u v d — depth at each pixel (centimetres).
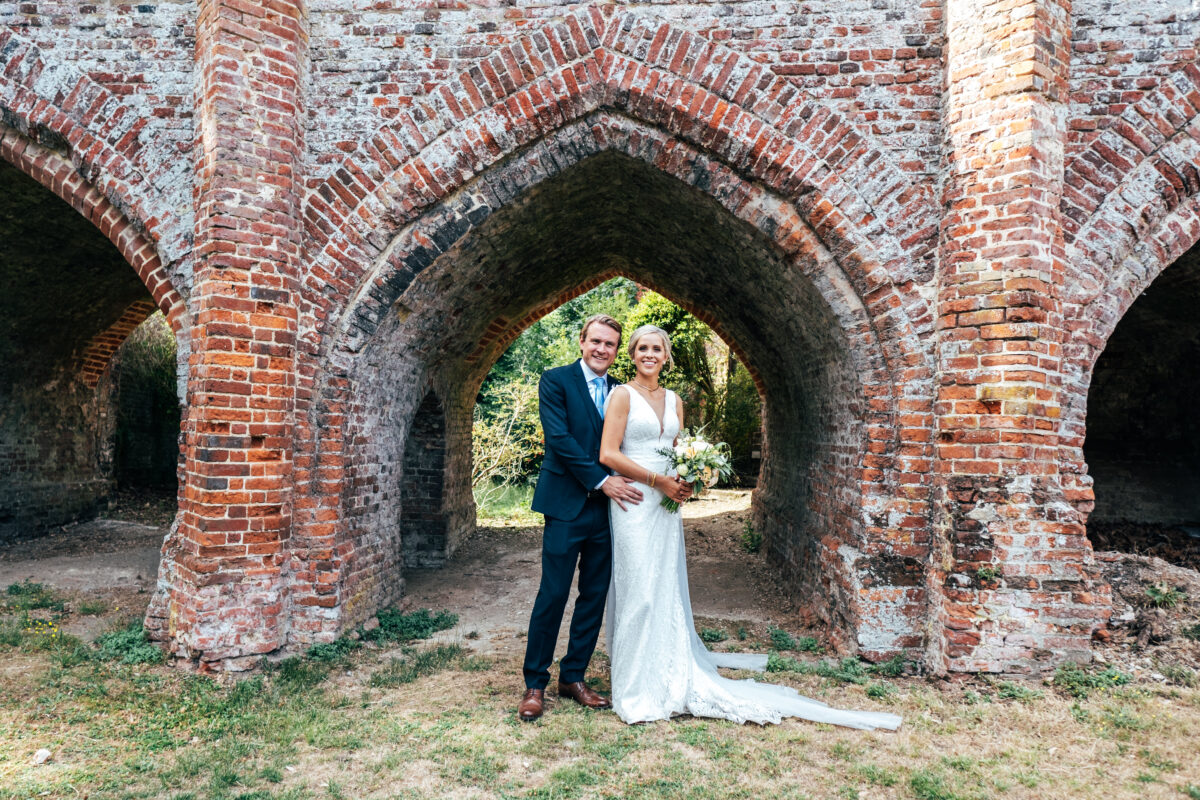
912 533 475
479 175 529
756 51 500
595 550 407
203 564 455
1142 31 469
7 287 870
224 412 462
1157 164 467
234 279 467
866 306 494
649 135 517
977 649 429
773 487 884
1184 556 828
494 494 1574
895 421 487
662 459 402
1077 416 462
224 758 333
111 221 535
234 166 470
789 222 507
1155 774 318
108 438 1200
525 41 512
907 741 353
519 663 485
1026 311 432
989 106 447
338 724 373
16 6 526
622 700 386
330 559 505
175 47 520
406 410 670
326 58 521
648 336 409
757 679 445
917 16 492
